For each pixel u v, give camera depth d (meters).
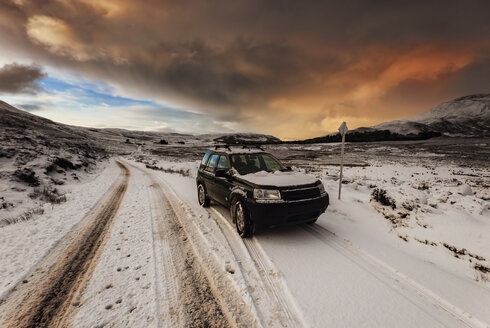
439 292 2.61
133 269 3.15
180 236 4.29
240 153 5.34
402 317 2.22
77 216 5.82
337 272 3.01
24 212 6.72
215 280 2.86
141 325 2.12
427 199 4.92
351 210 5.56
